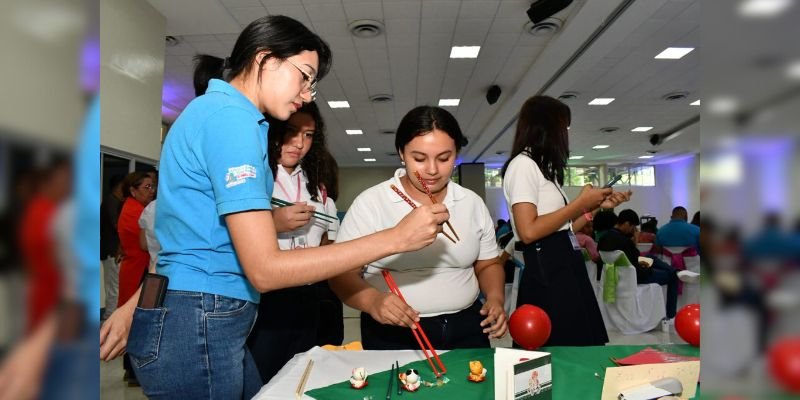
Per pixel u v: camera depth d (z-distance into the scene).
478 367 0.97
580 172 14.12
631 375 0.85
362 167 14.61
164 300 0.80
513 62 5.46
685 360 1.00
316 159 1.65
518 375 0.77
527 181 1.48
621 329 4.07
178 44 4.74
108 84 3.28
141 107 3.67
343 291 1.24
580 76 5.80
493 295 1.33
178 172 0.80
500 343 3.40
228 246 0.82
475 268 1.47
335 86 6.29
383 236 0.79
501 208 14.30
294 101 0.90
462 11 4.14
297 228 1.27
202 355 0.80
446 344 1.29
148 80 3.78
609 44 4.74
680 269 4.48
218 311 0.81
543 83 6.04
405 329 1.29
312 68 0.90
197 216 0.80
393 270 1.30
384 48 4.96
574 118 8.17
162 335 0.78
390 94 6.69
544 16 3.83
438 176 1.22
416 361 1.10
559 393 0.89
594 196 1.41
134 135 3.57
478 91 6.60
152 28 3.84
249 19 4.15
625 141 10.40
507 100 6.93
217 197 0.74
